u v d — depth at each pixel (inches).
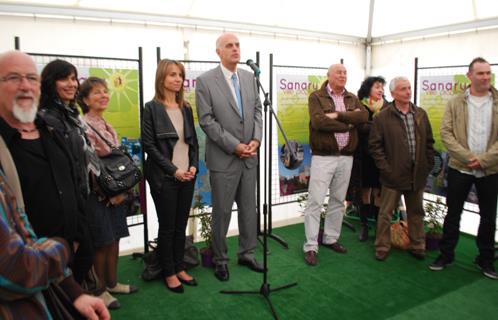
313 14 179.9
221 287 124.0
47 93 82.3
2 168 44.2
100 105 109.6
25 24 128.6
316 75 172.6
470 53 165.3
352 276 131.6
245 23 165.0
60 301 46.8
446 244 135.3
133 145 139.6
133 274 134.2
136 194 141.8
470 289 122.1
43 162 57.1
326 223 156.5
